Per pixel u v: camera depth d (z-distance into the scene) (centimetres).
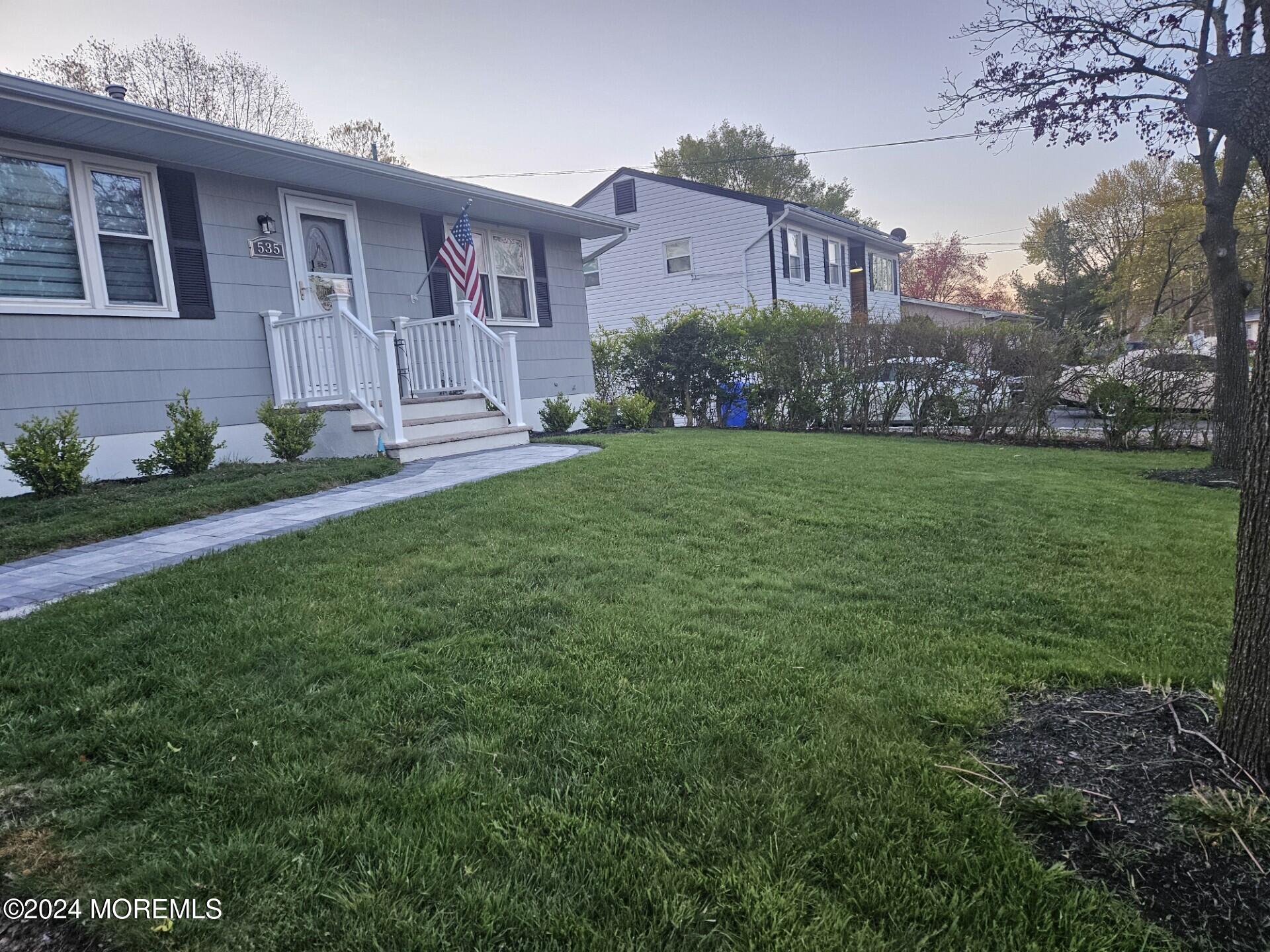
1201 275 3119
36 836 183
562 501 542
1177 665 277
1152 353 1092
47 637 291
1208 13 590
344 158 768
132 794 198
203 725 230
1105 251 3484
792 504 565
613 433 1114
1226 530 520
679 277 2223
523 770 210
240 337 786
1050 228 3412
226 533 477
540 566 391
